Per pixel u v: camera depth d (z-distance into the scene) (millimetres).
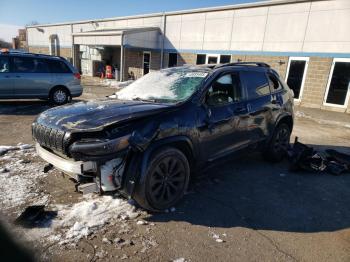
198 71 4207
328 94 13891
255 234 3066
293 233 3125
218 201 3764
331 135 8531
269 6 15656
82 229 2953
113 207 3410
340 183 4641
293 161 5070
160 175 3281
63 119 3289
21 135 6473
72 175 3094
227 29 17891
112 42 21422
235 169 5004
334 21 13375
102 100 4078
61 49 33562
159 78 4461
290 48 15086
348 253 2826
